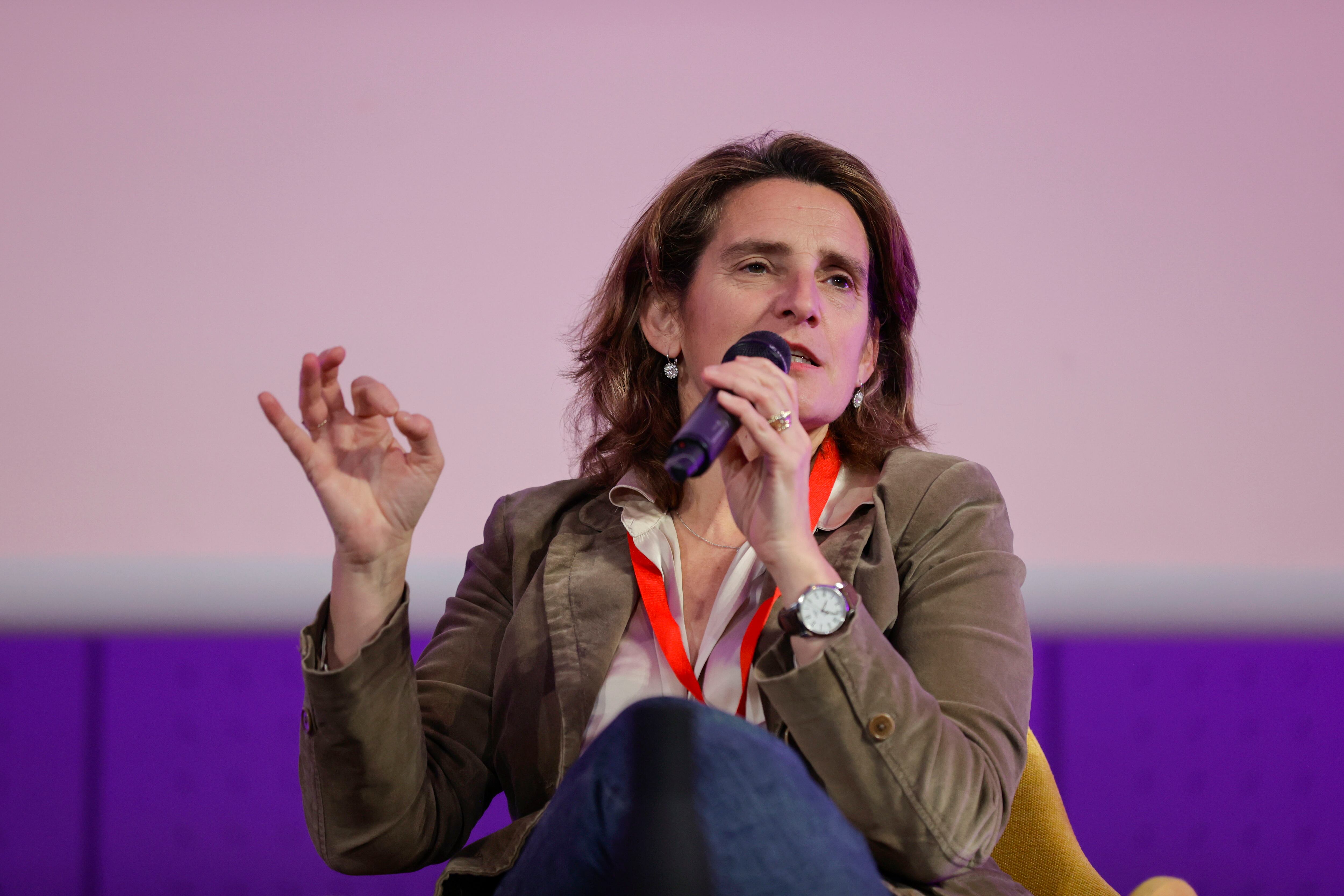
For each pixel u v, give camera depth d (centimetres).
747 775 301
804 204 506
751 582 471
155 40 987
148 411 965
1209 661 988
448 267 987
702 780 299
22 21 977
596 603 485
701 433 375
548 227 995
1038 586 976
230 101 986
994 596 451
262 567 967
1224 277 998
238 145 984
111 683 953
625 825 298
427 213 990
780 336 457
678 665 456
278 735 961
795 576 393
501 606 535
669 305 545
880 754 379
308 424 427
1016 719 424
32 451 955
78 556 954
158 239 974
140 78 984
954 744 389
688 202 534
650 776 300
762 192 514
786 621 391
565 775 379
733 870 293
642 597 481
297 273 980
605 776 307
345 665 426
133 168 977
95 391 962
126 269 970
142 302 970
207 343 972
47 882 939
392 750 443
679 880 288
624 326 565
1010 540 482
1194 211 1001
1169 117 1004
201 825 952
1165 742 980
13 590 946
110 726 951
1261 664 991
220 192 980
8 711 943
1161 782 977
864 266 505
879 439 522
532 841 332
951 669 431
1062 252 993
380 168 989
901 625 457
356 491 426
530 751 480
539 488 562
